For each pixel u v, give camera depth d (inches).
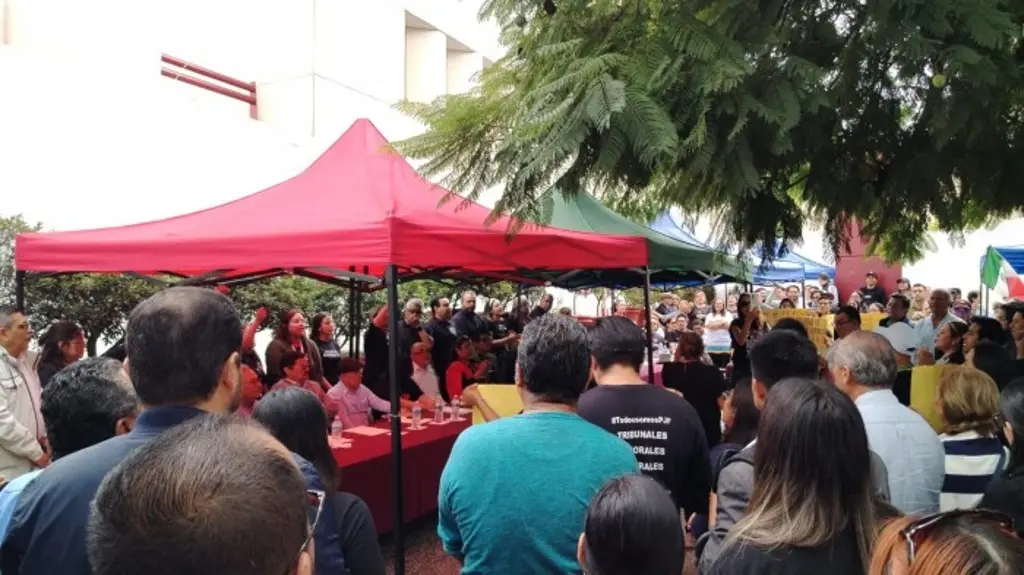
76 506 61.2
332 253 177.2
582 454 84.5
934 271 732.7
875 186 188.9
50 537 61.0
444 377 339.9
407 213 190.2
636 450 108.4
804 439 64.7
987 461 110.5
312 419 88.4
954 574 43.5
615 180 147.2
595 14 145.2
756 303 495.5
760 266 237.1
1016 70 125.5
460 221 196.9
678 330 532.1
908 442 99.9
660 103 127.8
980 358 165.5
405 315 315.0
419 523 249.3
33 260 204.4
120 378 87.4
